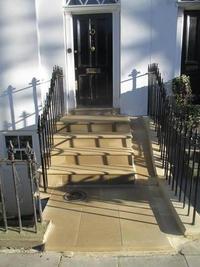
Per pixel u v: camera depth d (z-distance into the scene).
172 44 7.16
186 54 7.51
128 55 7.23
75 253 3.74
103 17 7.36
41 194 5.15
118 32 7.28
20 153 7.60
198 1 6.98
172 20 7.06
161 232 4.08
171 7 7.00
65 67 7.38
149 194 5.09
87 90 7.75
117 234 4.05
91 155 5.77
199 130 5.82
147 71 7.28
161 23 7.07
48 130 5.77
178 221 4.20
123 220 4.37
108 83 7.68
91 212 4.59
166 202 4.82
